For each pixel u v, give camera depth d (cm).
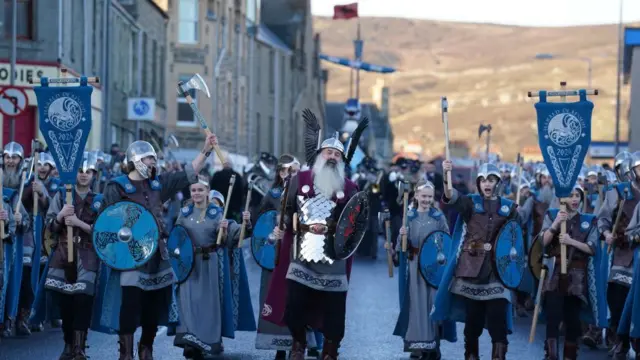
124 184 1273
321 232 1209
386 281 2616
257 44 7981
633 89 5759
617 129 5856
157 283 1275
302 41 9331
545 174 1927
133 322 1254
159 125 5419
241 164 7350
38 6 3628
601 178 1902
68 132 1333
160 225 1266
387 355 1534
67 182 1332
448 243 1511
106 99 4275
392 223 3189
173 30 6412
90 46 4131
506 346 1303
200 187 1492
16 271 1532
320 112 10219
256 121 8025
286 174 1573
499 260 1301
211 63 6525
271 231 1566
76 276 1369
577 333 1397
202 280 1484
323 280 1207
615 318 1548
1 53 3584
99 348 1538
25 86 3594
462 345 1648
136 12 4856
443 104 1314
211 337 1480
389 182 3180
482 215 1314
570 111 1360
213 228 1494
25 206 1650
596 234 1388
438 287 1413
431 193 1529
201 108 6456
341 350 1574
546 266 1381
